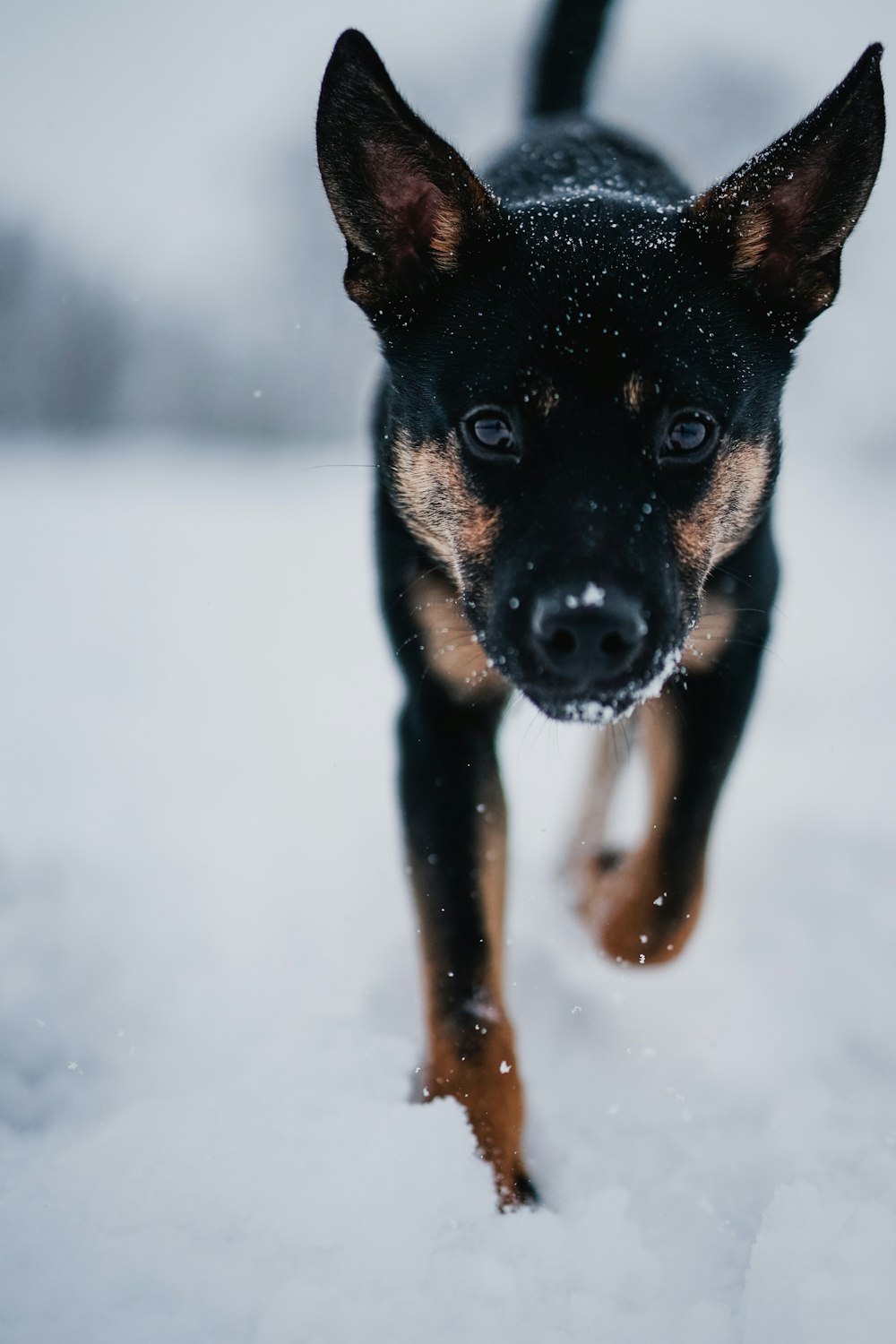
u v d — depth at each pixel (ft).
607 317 1.79
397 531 2.04
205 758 3.15
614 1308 1.46
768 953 2.24
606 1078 1.94
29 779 2.97
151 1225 1.52
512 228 1.93
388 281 1.96
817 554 5.77
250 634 4.46
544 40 2.95
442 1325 1.42
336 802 2.88
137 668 4.02
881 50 1.83
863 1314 1.39
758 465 1.96
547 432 1.77
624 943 2.09
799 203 1.91
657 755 2.12
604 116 3.22
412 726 1.99
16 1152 1.69
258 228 11.09
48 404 11.05
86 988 2.12
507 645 1.73
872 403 10.14
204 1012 2.05
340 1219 1.52
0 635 4.44
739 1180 1.69
